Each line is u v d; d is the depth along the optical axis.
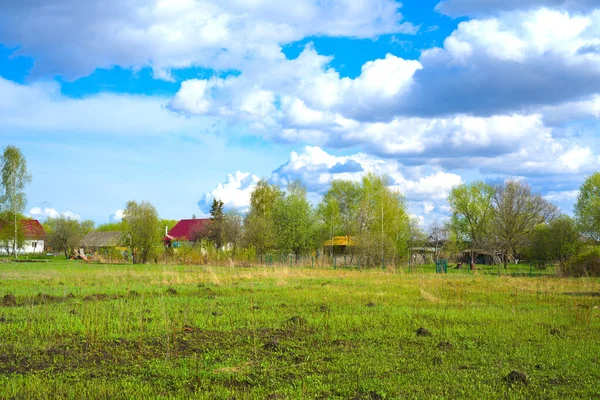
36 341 10.80
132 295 19.56
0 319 13.15
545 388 7.93
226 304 17.20
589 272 38.22
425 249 65.81
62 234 88.56
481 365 9.27
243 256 53.41
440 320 14.05
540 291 23.22
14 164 68.94
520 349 10.45
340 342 11.09
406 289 23.28
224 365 9.20
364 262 48.69
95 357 9.68
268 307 16.59
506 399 7.43
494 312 15.59
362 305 17.14
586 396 7.57
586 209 53.16
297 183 70.31
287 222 60.25
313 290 22.27
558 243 55.38
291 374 8.68
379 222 61.38
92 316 13.60
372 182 71.50
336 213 72.25
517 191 68.75
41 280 26.75
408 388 7.87
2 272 33.59
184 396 7.50
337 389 7.79
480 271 50.66
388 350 10.41
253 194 82.38
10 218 69.81
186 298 18.59
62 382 8.09
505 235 69.12
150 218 57.47
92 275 30.98
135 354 9.90
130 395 7.49
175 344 10.55
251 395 7.53
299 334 11.98
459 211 73.25
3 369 8.80
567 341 11.29
